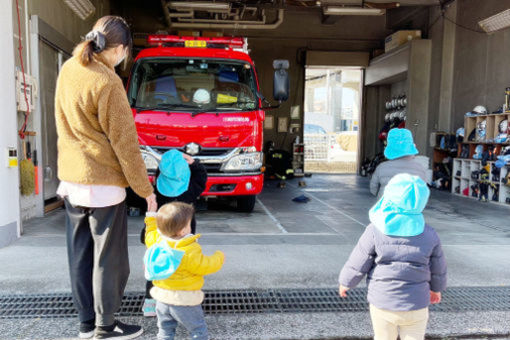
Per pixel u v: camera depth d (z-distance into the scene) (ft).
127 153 7.66
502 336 9.30
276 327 9.31
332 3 34.27
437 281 7.21
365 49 45.96
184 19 39.24
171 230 7.16
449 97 36.37
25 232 16.71
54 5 21.99
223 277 12.10
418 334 7.06
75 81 7.46
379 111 47.91
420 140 38.47
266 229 18.45
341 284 7.53
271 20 43.73
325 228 19.03
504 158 26.02
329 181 41.32
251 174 19.45
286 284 11.73
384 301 6.97
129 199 10.09
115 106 7.51
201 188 10.06
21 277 11.75
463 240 17.37
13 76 15.01
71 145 7.73
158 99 19.12
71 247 8.30
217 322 9.48
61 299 10.47
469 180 30.42
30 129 18.85
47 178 21.09
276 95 19.36
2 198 14.51
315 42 45.29
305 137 71.97
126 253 8.48
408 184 6.91
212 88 19.61
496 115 27.66
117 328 8.48
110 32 7.79
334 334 9.04
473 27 33.06
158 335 7.66
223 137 18.85
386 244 7.02
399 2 34.63
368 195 31.19
